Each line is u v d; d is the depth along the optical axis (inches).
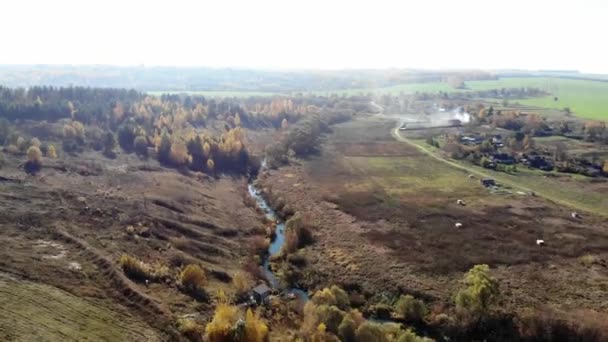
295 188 4375.0
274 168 5182.1
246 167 5172.2
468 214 3597.4
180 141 4970.5
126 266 2284.7
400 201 3946.9
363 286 2465.6
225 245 2972.4
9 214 2733.8
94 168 4153.5
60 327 1675.7
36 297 1850.4
